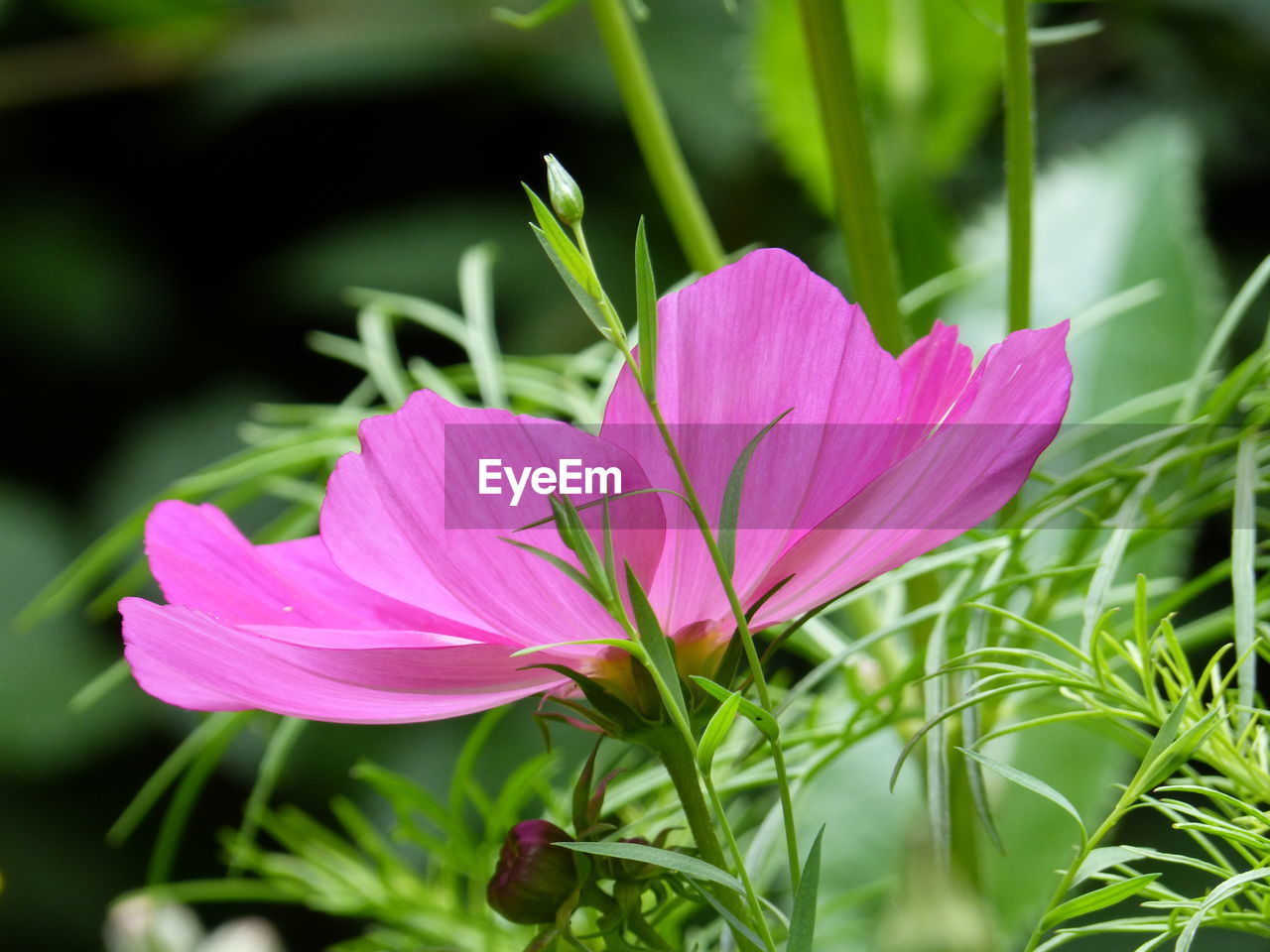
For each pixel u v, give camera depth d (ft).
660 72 3.91
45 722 3.52
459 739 3.18
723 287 0.97
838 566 1.01
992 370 0.97
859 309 0.98
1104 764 1.45
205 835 3.80
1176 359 1.71
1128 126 3.74
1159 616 1.17
